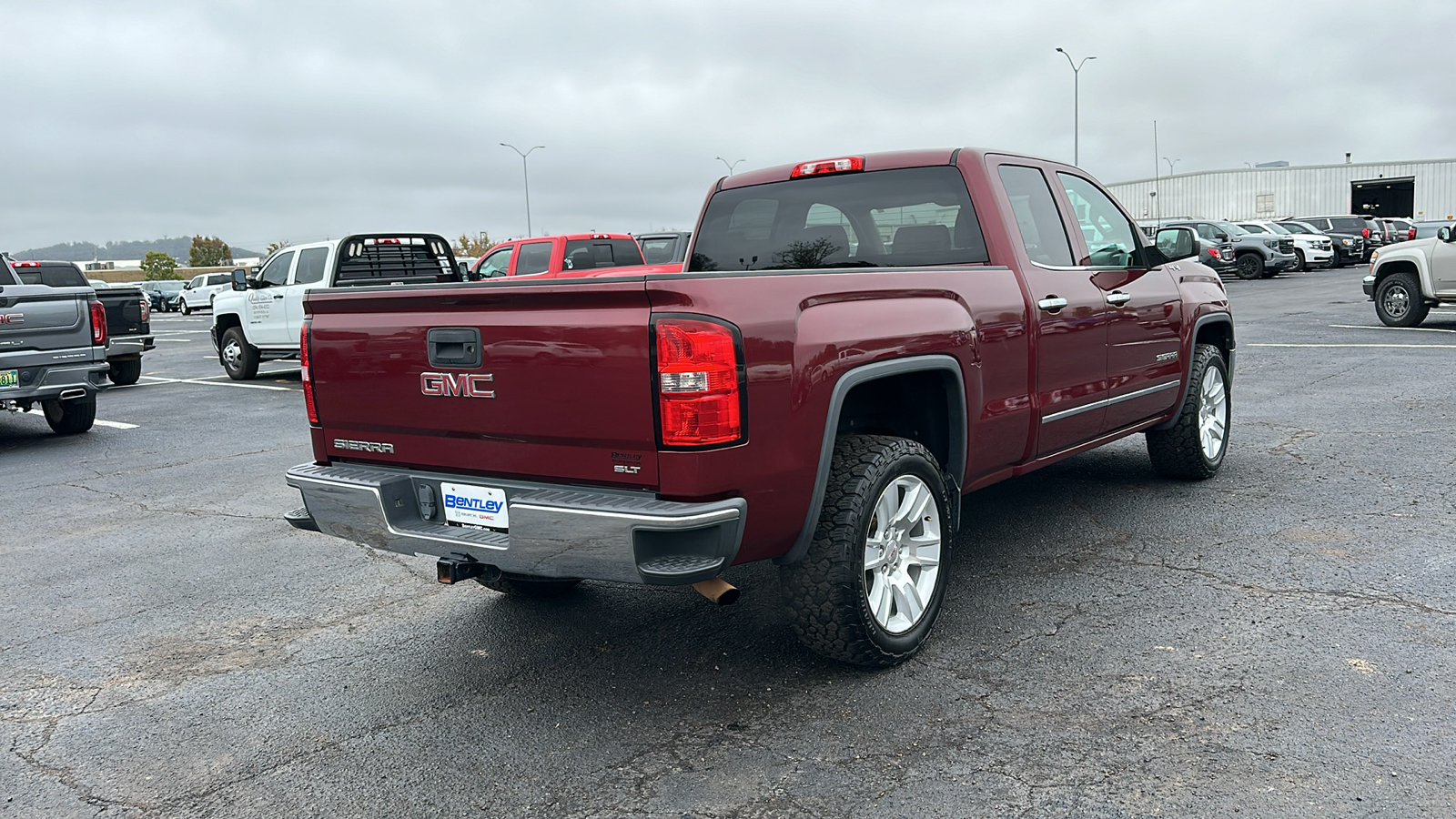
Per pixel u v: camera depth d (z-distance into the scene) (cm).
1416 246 1440
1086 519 546
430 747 326
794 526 332
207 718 356
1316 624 387
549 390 322
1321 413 822
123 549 587
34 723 357
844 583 342
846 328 341
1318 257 3300
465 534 342
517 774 306
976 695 342
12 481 810
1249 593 424
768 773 298
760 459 313
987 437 416
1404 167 4900
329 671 394
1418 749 292
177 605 481
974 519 557
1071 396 472
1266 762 289
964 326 393
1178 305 568
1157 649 372
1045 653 373
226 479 783
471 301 335
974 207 446
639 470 310
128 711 365
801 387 323
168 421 1121
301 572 525
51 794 307
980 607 424
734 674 370
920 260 461
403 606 466
